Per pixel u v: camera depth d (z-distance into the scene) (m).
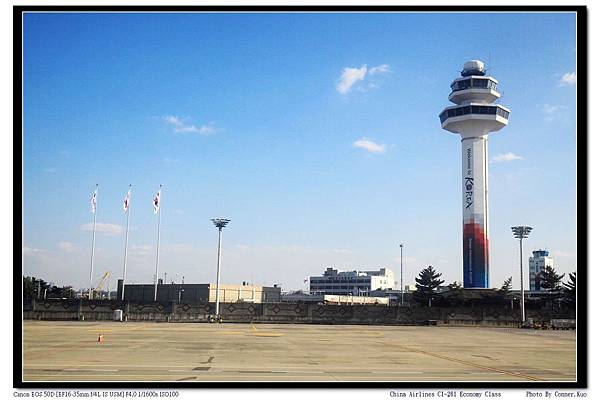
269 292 169.62
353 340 56.47
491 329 91.56
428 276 161.38
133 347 43.19
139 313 98.62
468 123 141.88
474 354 42.88
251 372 27.97
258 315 101.62
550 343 57.22
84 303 97.50
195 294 149.75
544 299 138.62
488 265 139.88
